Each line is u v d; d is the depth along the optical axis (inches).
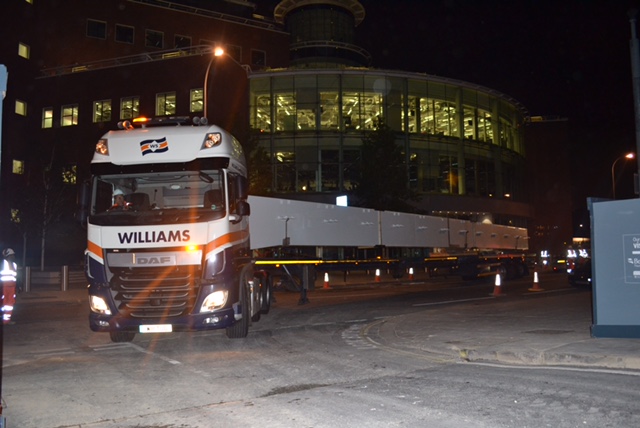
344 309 657.6
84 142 1769.2
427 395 262.4
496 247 1262.3
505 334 413.4
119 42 2089.1
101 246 390.6
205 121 432.8
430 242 1027.9
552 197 3164.4
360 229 856.3
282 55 2410.2
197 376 316.5
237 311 404.5
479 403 245.4
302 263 731.4
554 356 328.5
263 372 324.5
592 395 252.2
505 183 2415.1
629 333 374.0
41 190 1290.6
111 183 414.6
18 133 1755.7
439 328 460.4
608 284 382.9
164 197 413.7
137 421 234.4
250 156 1466.5
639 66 514.3
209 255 384.8
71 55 1985.7
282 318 579.8
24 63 1793.8
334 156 2001.7
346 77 2038.6
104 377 317.1
